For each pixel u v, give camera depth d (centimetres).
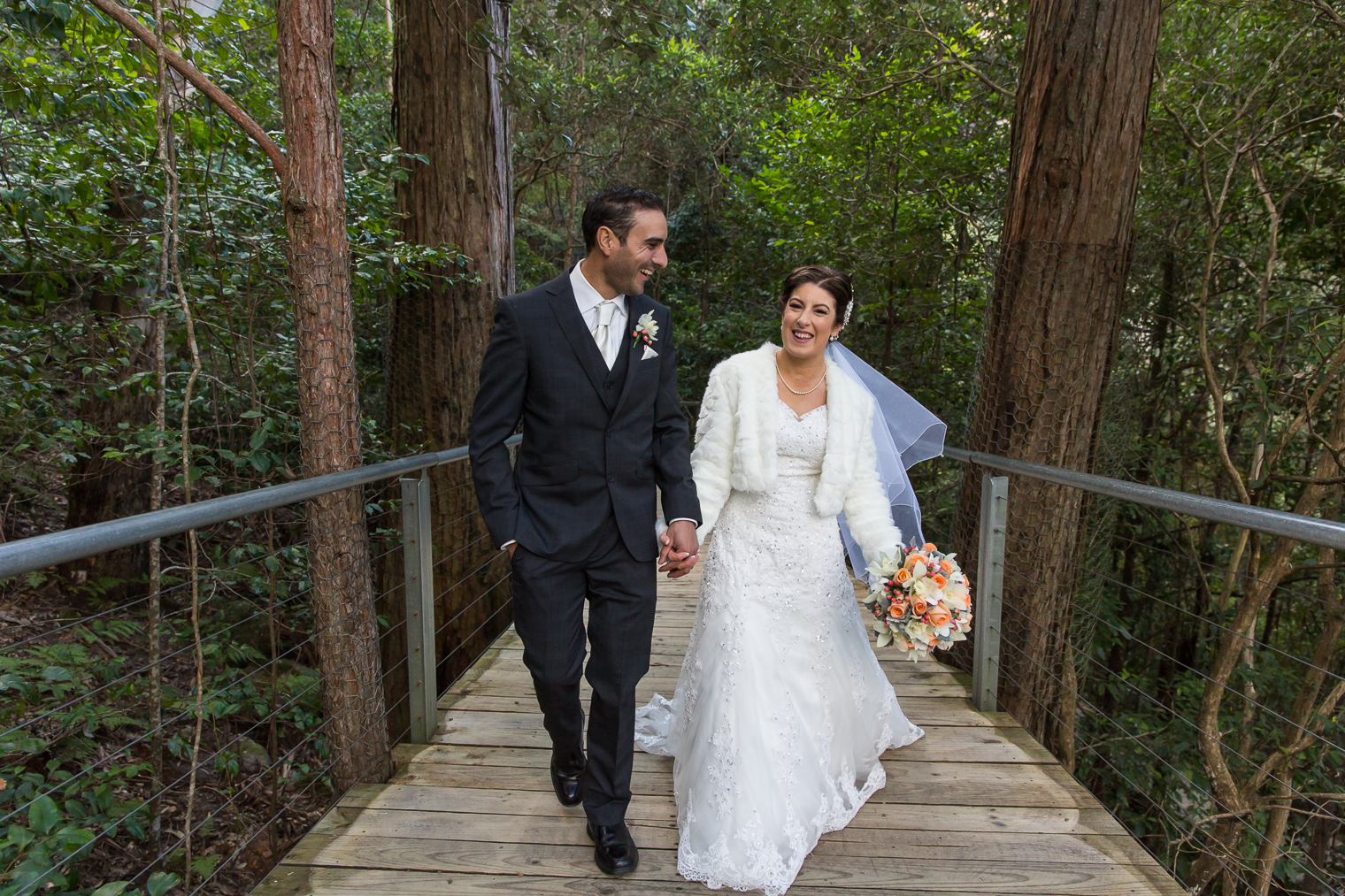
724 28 718
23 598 465
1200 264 644
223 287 344
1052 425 344
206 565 416
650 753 263
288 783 380
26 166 310
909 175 718
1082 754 568
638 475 195
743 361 230
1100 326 341
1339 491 603
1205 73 566
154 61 282
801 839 202
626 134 1254
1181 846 518
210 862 266
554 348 187
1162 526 655
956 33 661
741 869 194
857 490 232
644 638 197
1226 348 632
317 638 237
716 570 226
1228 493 681
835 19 680
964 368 755
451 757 263
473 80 448
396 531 454
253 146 346
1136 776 540
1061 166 334
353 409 234
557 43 1081
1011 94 611
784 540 220
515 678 334
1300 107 535
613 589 195
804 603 220
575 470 190
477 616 474
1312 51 516
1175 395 698
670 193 1360
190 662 421
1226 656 482
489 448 190
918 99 705
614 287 188
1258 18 532
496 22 464
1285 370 587
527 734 280
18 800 240
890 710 260
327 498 228
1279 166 589
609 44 465
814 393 227
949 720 294
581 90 1120
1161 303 664
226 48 351
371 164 412
